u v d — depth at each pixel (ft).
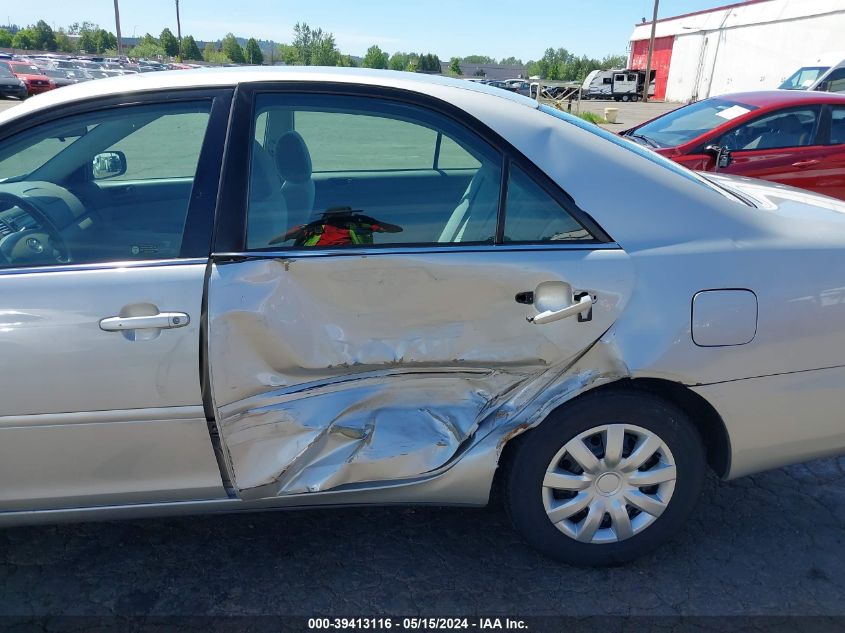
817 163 20.40
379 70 8.14
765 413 7.44
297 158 7.66
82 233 7.27
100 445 6.93
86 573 8.04
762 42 111.04
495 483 9.61
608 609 7.48
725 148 19.84
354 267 6.88
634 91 143.23
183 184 7.50
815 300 7.27
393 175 7.83
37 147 7.86
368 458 7.17
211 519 9.03
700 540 8.59
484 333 7.09
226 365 6.77
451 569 8.10
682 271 7.10
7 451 6.86
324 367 7.01
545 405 7.14
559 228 7.22
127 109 7.23
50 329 6.61
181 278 6.73
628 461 7.57
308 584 7.88
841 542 8.56
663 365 7.04
